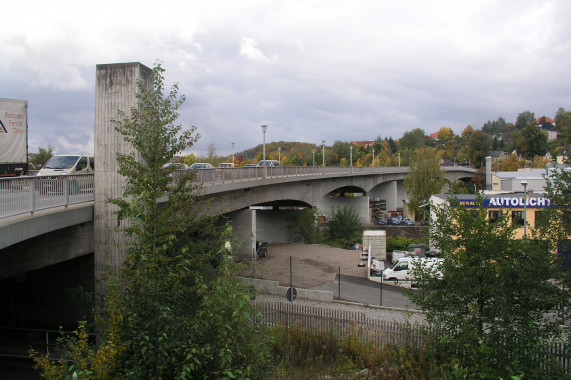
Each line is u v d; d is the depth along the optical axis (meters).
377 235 41.41
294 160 140.88
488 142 169.12
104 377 8.59
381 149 160.50
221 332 8.34
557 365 10.70
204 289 8.84
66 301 20.17
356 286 30.56
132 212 10.20
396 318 22.67
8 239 12.02
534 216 34.59
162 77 12.09
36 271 20.50
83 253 16.72
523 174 64.44
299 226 52.97
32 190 13.28
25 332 20.14
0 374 16.09
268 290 28.38
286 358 15.66
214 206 27.84
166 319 8.84
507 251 11.48
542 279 11.21
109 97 16.48
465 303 11.74
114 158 16.47
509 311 10.95
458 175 114.88
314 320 19.28
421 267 12.71
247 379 8.39
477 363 10.91
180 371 8.48
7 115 21.67
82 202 16.17
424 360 13.33
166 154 11.81
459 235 12.28
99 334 13.38
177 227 10.95
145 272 9.45
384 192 103.19
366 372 14.45
